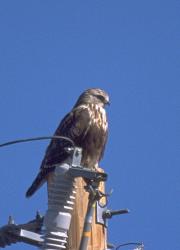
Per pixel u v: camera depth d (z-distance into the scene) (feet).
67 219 27.48
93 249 33.96
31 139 28.19
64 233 27.45
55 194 27.63
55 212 27.48
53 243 27.20
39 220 32.53
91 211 27.55
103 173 27.45
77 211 33.83
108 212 34.63
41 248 27.30
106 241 34.83
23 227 32.45
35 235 31.76
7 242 32.37
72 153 27.86
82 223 33.76
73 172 27.48
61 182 27.66
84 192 34.01
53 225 27.35
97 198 27.61
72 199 27.73
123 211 34.55
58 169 27.50
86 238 27.14
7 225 32.27
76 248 33.53
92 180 27.63
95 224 34.27
